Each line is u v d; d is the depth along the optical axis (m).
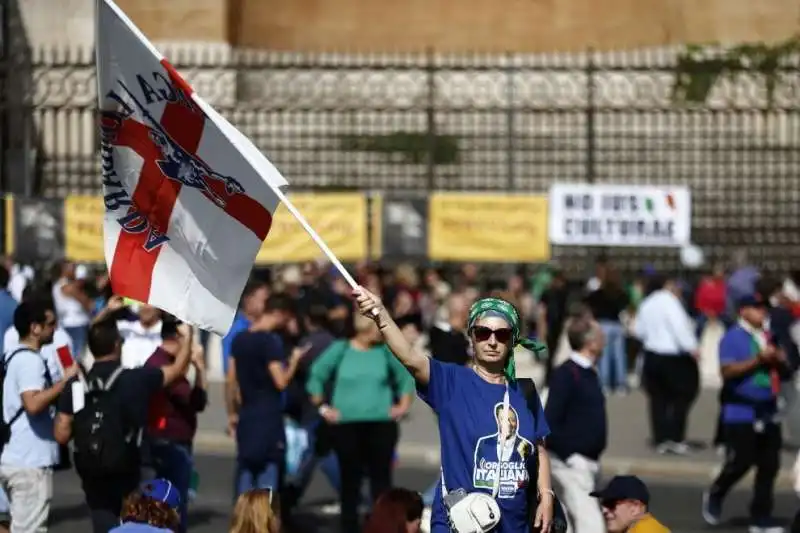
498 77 46.34
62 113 43.56
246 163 11.84
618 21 48.75
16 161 37.78
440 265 43.78
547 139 41.91
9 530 14.48
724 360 20.78
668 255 42.31
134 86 12.01
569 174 44.75
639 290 39.50
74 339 31.80
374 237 36.78
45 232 35.97
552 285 36.06
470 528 10.48
